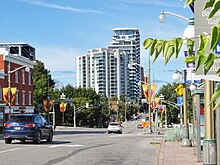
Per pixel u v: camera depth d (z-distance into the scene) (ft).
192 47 9.94
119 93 447.42
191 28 22.98
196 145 50.80
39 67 300.81
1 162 51.11
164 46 9.48
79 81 451.94
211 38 8.52
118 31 308.19
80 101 337.72
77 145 78.59
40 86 289.53
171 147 71.72
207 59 8.89
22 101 209.46
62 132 186.70
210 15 8.80
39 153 61.93
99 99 362.74
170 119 231.50
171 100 223.30
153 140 95.66
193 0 9.16
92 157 57.36
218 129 27.20
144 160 54.60
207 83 25.67
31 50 341.00
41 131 83.76
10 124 81.15
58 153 62.18
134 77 453.17
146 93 152.76
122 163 51.16
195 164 46.75
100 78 444.14
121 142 90.27
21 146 74.69
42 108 283.38
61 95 319.47
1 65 189.78
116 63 443.73
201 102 52.60
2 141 94.12
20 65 207.92
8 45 324.19
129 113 483.10
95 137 116.78
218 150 27.17
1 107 180.96
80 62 454.81
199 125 48.08
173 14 41.47
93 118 346.54
